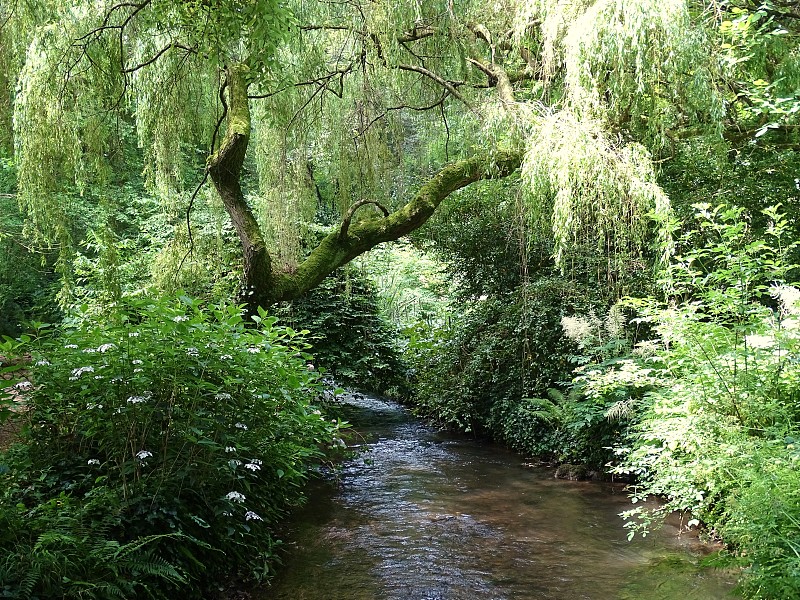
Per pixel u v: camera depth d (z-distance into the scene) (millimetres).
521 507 5074
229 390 3529
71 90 4945
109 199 5562
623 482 5848
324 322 9078
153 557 2754
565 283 6965
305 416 4340
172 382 3209
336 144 6273
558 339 7082
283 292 5566
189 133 5754
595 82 4523
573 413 6215
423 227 8805
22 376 3279
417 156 7543
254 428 3764
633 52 4449
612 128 5098
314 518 4707
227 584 3336
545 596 3369
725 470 3566
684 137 6039
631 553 4012
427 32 5867
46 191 4914
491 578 3611
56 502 2783
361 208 6496
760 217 6574
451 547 4121
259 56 3865
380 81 5836
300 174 6160
